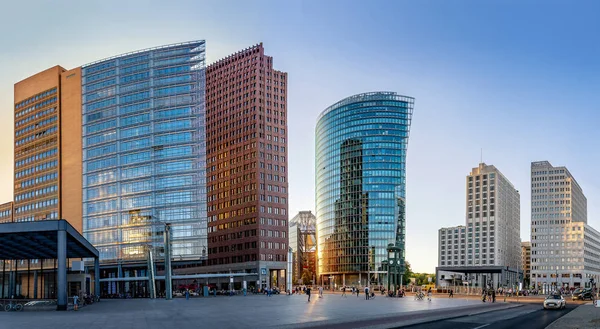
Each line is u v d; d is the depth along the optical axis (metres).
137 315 53.00
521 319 48.22
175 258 161.88
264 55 197.88
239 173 192.75
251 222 183.25
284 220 188.62
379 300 91.94
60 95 194.00
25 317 50.72
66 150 188.50
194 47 170.38
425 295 120.31
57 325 41.34
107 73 180.00
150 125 170.12
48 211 192.38
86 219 178.88
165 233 111.00
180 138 167.38
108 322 44.06
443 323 43.50
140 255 165.62
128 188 171.38
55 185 191.12
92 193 178.88
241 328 37.84
